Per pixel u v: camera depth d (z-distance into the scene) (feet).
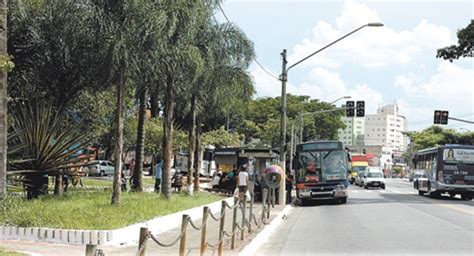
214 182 112.06
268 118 268.62
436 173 112.88
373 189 171.73
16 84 69.00
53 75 68.64
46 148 56.80
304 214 74.79
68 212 44.09
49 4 60.59
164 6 55.26
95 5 54.24
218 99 88.12
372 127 521.65
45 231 37.73
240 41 79.56
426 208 83.10
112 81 61.21
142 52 54.39
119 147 54.80
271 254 39.47
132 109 130.93
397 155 495.41
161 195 69.36
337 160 95.25
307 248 42.24
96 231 37.27
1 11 41.78
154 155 164.76
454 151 111.65
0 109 42.04
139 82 65.31
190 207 61.41
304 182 94.48
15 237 38.14
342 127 290.15
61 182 68.44
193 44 68.28
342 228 56.03
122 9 54.13
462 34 118.83
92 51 57.52
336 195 94.02
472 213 73.61
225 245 40.34
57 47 64.64
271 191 79.92
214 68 79.10
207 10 66.69
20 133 56.80
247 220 53.01
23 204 47.55
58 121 59.21
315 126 279.69
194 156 105.70
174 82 72.02
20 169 56.49
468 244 44.11
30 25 65.41
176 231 47.42
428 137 343.87
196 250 37.01
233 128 250.98
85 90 74.84
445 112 156.04
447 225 58.29
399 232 52.21
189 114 98.63
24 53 67.62
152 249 36.96
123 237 38.78
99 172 171.94
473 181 110.93
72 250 34.78
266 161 110.22
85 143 60.95
